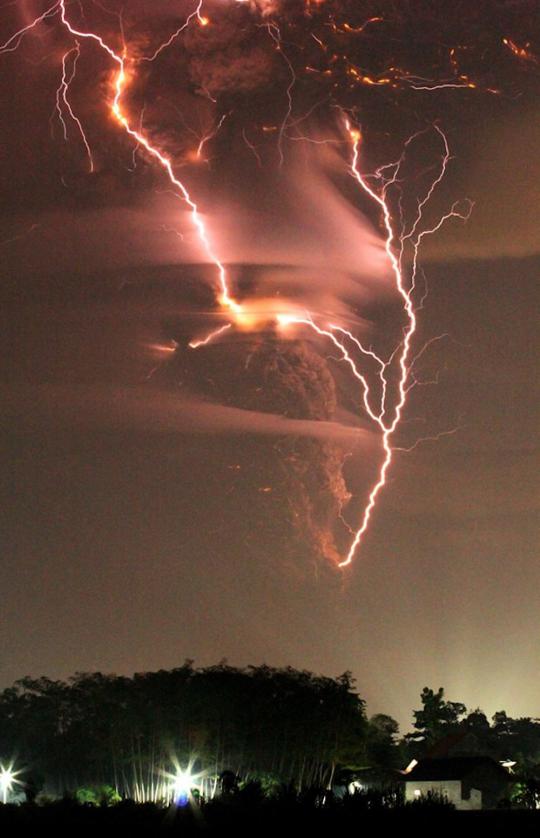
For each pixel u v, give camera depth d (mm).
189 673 72312
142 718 69500
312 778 67875
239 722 67625
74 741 71188
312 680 72750
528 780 58781
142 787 68000
